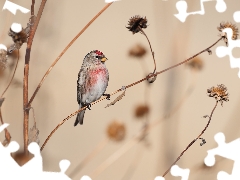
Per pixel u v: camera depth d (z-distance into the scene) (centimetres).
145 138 670
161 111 671
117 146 670
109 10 675
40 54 669
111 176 671
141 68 675
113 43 676
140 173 670
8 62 659
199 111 675
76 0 673
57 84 671
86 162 670
